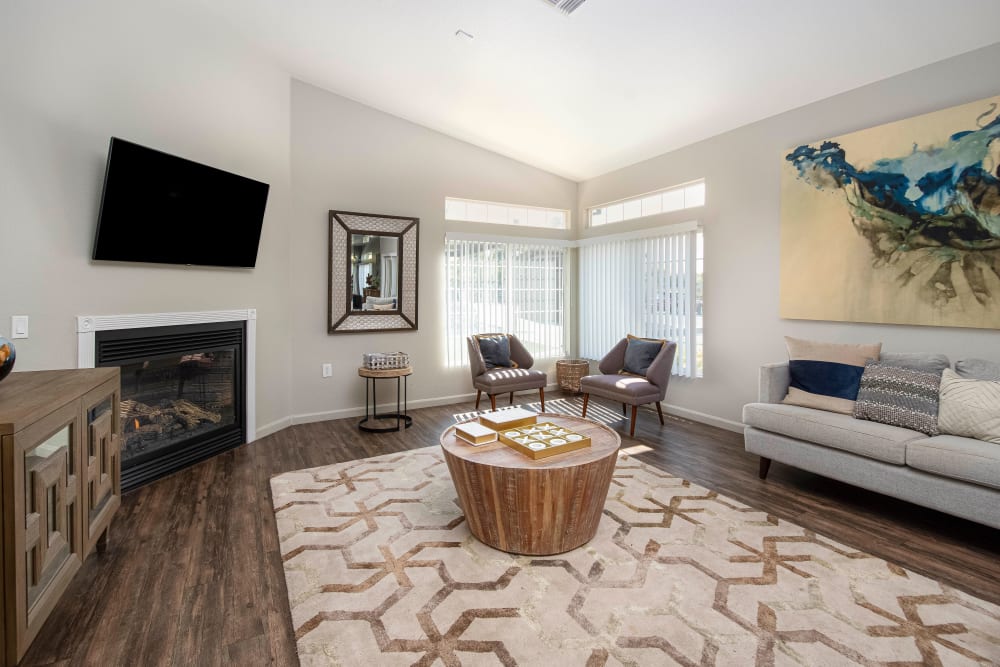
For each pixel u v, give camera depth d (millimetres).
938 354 2783
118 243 2730
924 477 2307
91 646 1567
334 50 3652
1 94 2287
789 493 2820
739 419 4051
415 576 1966
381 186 4652
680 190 4570
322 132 4328
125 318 2838
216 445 3480
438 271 5031
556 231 5801
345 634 1617
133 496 2791
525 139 4891
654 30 2938
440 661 1492
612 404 5145
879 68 2969
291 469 3225
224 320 3516
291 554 2137
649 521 2453
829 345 3180
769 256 3762
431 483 2975
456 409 4922
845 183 3256
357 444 3775
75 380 1874
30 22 2393
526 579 1942
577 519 2137
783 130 3641
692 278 4375
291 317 4254
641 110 3941
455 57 3539
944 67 2803
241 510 2607
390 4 3016
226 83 3500
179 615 1729
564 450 2281
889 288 3059
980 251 2674
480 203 5312
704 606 1764
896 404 2598
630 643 1570
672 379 4668
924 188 2881
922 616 1707
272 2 3113
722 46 2984
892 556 2121
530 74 3645
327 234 4395
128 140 2867
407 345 4887
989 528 2383
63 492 1615
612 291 5383
